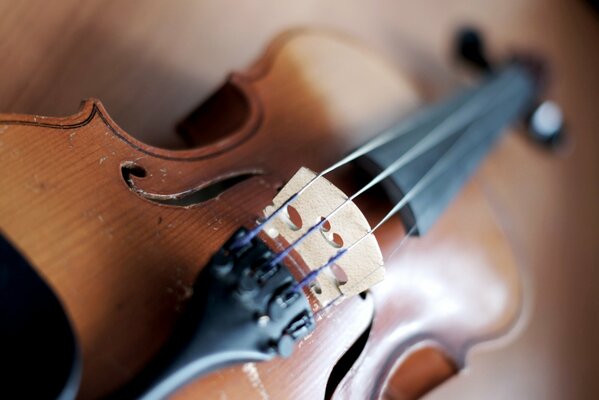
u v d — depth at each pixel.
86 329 0.23
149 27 0.39
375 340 0.31
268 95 0.36
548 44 0.64
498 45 0.60
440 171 0.38
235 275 0.25
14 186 0.25
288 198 0.27
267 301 0.25
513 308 0.40
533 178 0.56
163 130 0.38
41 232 0.25
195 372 0.23
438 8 0.56
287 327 0.25
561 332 0.50
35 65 0.35
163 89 0.39
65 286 0.24
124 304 0.24
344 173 0.34
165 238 0.26
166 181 0.28
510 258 0.41
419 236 0.35
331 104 0.38
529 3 0.63
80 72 0.36
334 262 0.27
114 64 0.37
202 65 0.41
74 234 0.25
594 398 0.49
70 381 0.20
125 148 0.28
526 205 0.54
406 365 0.35
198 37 0.41
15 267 0.22
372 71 0.42
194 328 0.24
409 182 0.36
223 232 0.27
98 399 0.22
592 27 0.68
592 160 0.61
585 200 0.58
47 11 0.35
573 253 0.54
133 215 0.26
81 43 0.36
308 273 0.27
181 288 0.25
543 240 0.54
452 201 0.40
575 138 0.61
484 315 0.38
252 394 0.25
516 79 0.51
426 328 0.34
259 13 0.44
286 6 0.45
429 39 0.54
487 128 0.45
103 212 0.26
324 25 0.47
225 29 0.42
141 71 0.38
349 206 0.26
